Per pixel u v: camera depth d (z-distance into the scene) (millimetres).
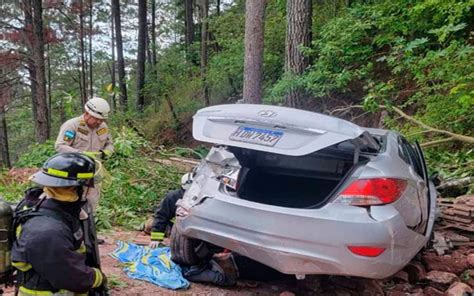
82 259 2199
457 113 8375
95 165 2391
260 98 10844
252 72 10758
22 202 2242
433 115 8766
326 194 3979
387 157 3342
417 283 3990
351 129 3053
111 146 4953
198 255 3820
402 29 10500
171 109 18953
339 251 2990
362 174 3094
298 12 11812
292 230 3061
